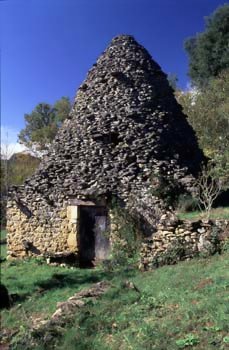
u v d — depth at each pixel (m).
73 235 13.84
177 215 12.02
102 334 6.22
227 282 7.06
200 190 13.20
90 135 15.00
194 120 23.08
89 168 14.31
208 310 5.94
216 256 9.63
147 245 10.67
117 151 14.49
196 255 10.06
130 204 13.29
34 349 6.25
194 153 15.71
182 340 5.27
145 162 14.12
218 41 27.39
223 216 11.43
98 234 13.74
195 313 5.96
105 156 14.45
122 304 7.16
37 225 14.48
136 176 13.83
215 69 27.77
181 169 14.11
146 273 9.84
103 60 16.66
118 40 16.98
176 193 13.32
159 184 13.34
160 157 14.39
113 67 16.23
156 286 8.05
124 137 14.73
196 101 24.83
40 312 8.67
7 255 14.95
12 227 14.84
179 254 10.20
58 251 14.04
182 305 6.50
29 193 14.72
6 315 8.85
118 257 12.12
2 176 31.20
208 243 10.05
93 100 15.88
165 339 5.49
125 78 15.90
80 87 16.66
